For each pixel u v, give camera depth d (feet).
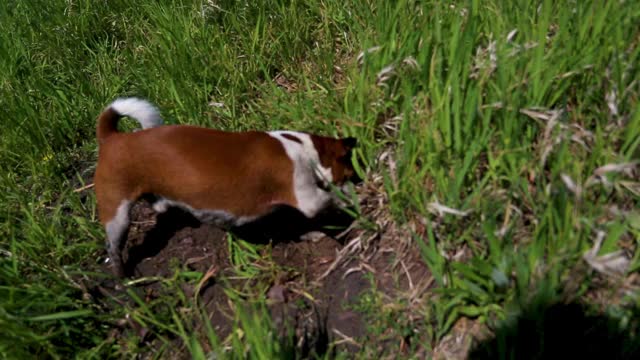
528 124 4.21
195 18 6.35
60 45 6.78
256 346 3.76
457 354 3.78
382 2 5.30
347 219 4.66
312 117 5.01
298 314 4.24
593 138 4.09
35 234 4.90
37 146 5.82
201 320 4.33
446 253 4.04
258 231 4.75
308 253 4.58
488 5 4.85
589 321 3.67
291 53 5.87
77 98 6.28
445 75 4.59
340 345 4.04
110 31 7.02
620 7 4.42
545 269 3.71
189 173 4.17
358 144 4.72
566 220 3.73
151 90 5.83
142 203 5.21
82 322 4.38
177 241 4.88
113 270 4.78
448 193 4.11
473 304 3.88
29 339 4.08
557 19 4.68
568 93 4.36
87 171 5.74
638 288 3.67
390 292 4.18
